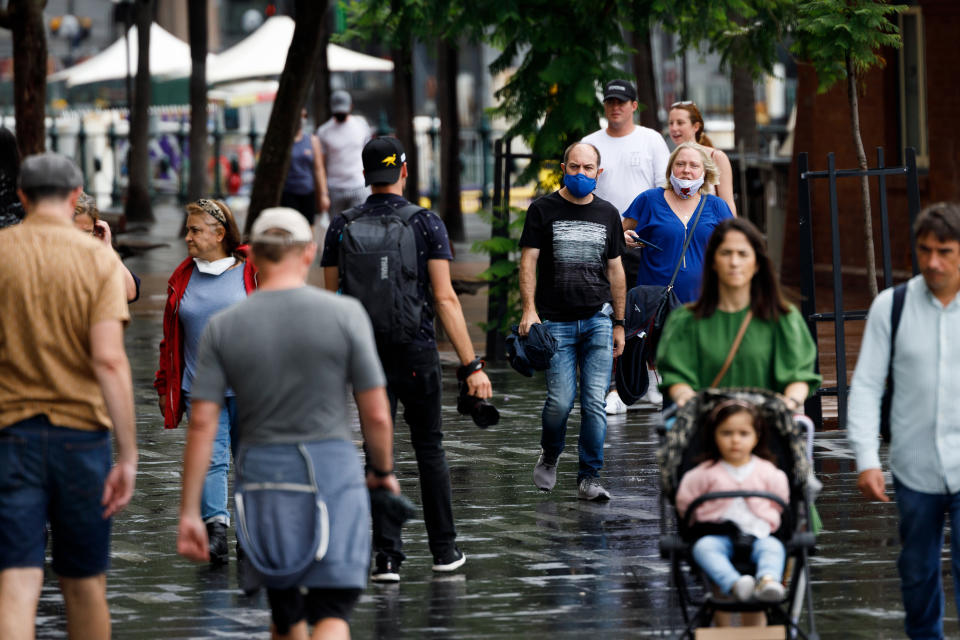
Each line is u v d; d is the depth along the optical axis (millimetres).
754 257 18094
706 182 29656
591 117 41531
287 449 15836
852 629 19594
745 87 66312
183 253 78375
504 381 41781
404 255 21656
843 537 24516
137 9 97688
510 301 44531
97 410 17188
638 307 27625
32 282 16938
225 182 122312
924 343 17375
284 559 15695
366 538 16078
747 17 44969
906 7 32969
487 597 21375
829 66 34094
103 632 17766
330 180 61656
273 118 48750
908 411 17516
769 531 16938
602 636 19453
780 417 17078
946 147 55875
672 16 43375
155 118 125000
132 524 26156
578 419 36250
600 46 41938
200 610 20953
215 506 23797
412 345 22047
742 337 18188
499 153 44375
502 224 44312
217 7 185000
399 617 20453
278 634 16562
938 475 17406
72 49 159750
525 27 42281
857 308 55250
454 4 43344
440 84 87500
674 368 18344
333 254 22391
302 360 15836
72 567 17453
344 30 69062
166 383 24719
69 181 17312
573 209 27156
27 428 16922
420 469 22719
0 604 16812
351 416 36156
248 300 16078
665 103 134250
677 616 20281
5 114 131250
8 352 16953
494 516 26406
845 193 61312
